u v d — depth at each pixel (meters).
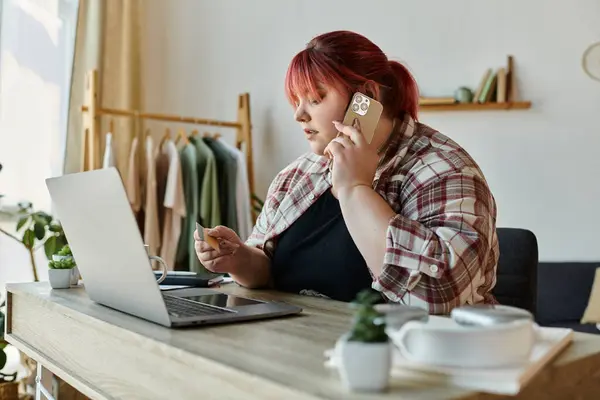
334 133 1.33
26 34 2.89
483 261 1.13
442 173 1.23
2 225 2.78
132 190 2.84
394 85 1.38
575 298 3.32
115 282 1.01
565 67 3.54
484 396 0.60
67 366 1.13
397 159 1.33
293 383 0.61
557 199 3.56
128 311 1.02
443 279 1.07
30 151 2.88
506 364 0.65
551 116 3.55
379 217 1.12
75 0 3.05
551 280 3.37
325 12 3.57
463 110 3.56
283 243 1.51
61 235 2.51
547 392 0.70
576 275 3.37
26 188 2.86
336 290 1.40
